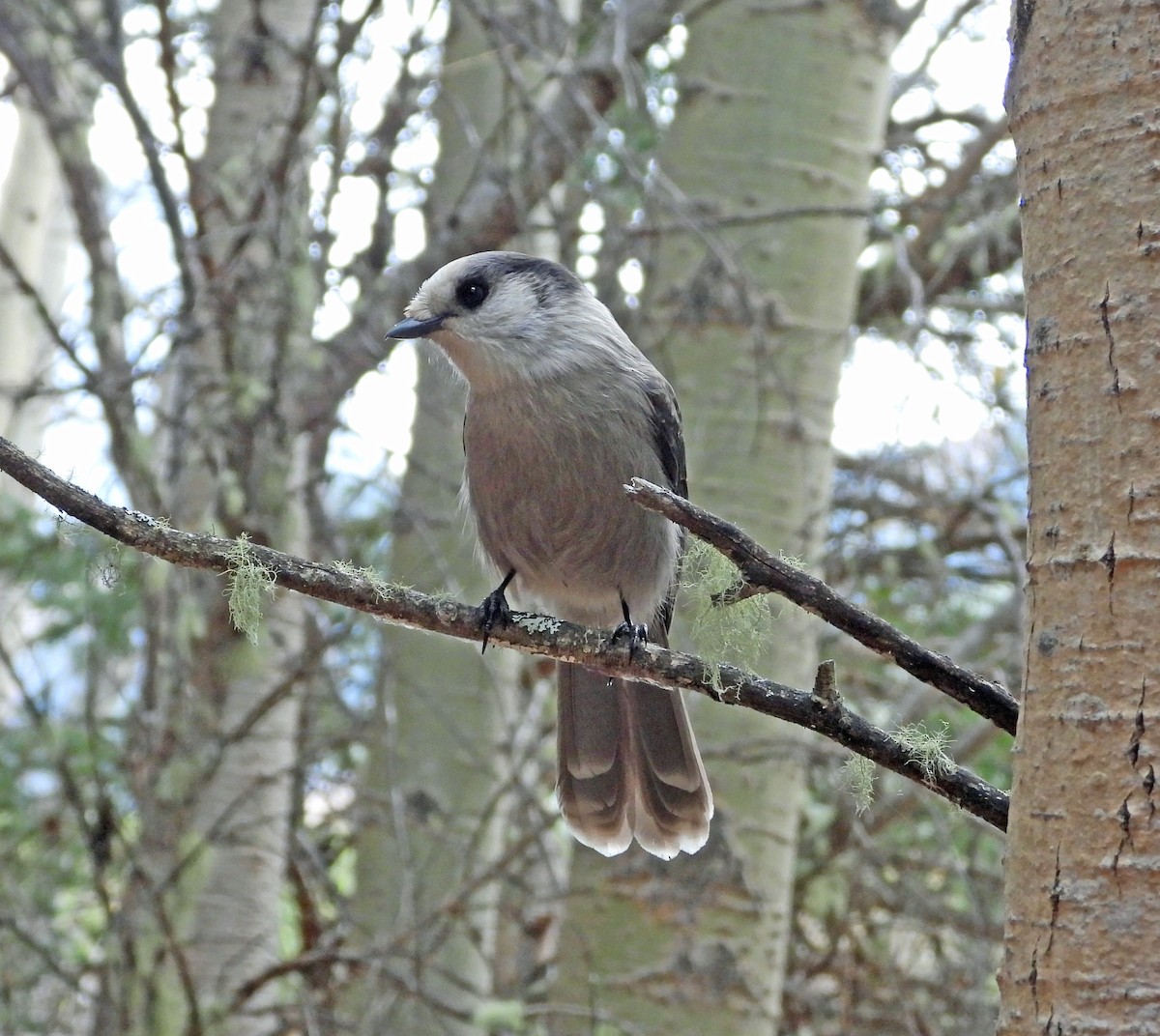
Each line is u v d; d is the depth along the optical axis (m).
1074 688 3.62
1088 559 3.64
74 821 11.62
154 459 11.98
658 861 9.39
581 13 13.36
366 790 11.15
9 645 13.41
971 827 11.15
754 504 9.59
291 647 10.95
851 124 10.14
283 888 12.26
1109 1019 3.44
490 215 12.03
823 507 9.84
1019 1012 3.60
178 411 10.58
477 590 11.49
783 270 9.84
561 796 7.39
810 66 10.10
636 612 7.86
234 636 10.34
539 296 7.55
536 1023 10.91
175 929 9.94
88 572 7.45
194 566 5.09
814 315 9.85
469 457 7.71
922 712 12.04
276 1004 10.45
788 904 9.59
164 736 10.21
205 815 10.36
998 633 13.17
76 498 4.93
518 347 7.40
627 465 7.43
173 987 9.86
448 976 10.30
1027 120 3.95
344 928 11.43
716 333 9.77
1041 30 3.93
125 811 11.77
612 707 7.39
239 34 12.03
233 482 10.13
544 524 7.57
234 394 10.23
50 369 12.55
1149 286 3.67
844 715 4.79
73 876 12.02
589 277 11.91
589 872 9.61
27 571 11.58
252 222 10.64
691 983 9.22
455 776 11.34
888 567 12.77
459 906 9.84
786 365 9.77
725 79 10.17
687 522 4.58
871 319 13.39
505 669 11.73
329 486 12.10
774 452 9.64
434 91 12.50
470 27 12.77
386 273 12.02
